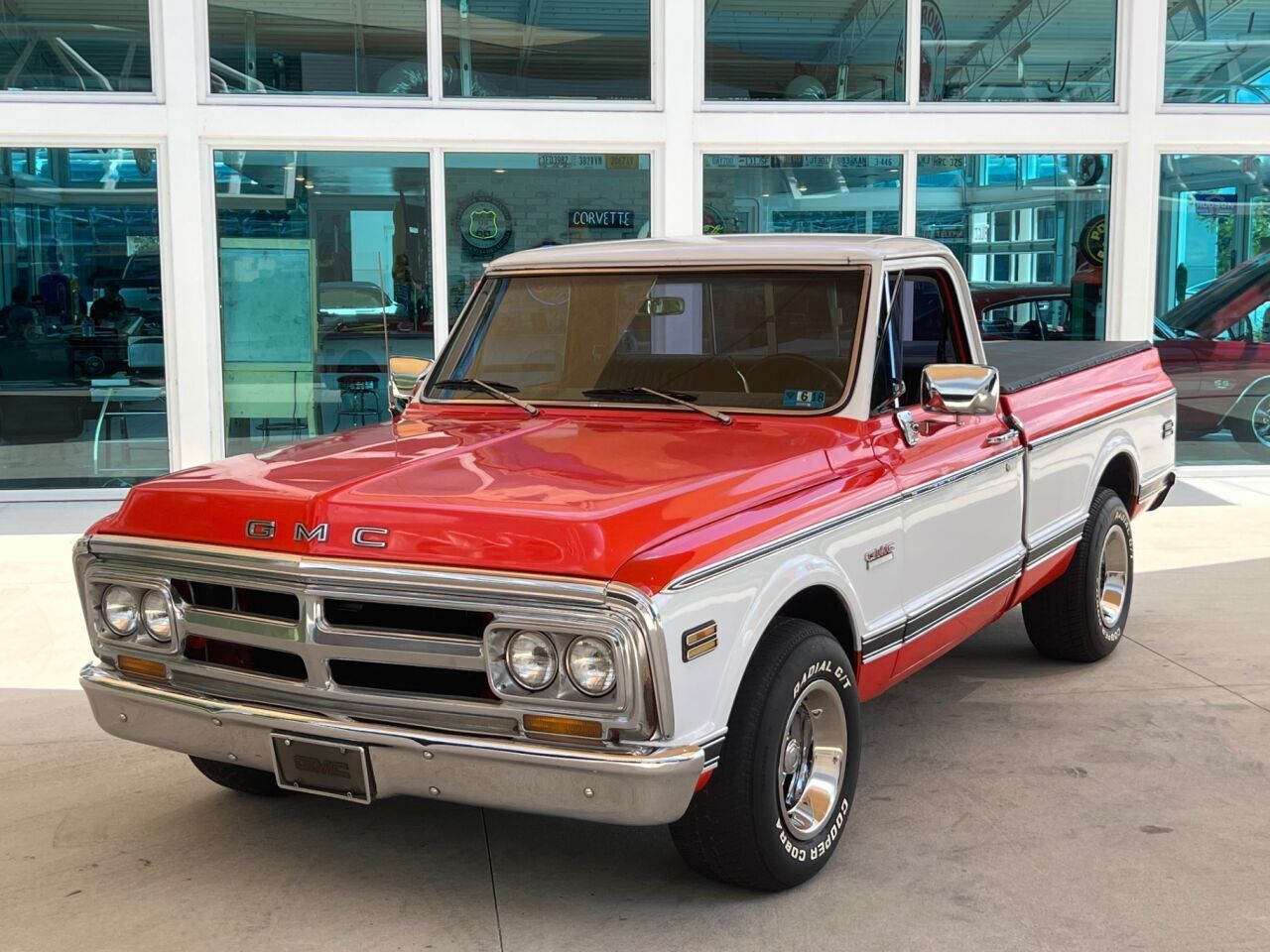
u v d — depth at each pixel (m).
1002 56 10.84
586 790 3.23
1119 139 10.86
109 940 3.59
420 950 3.52
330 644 3.46
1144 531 9.27
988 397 4.46
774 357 4.40
